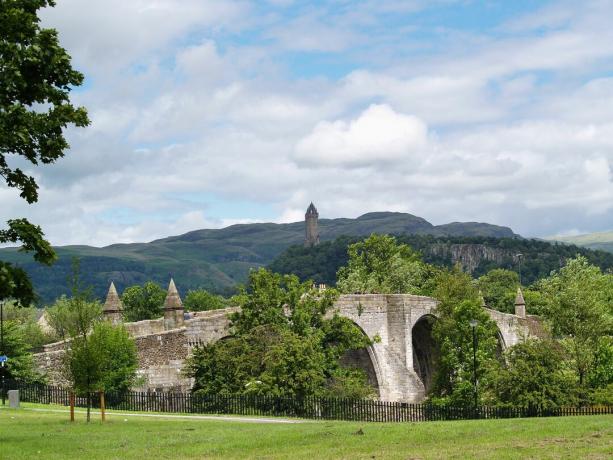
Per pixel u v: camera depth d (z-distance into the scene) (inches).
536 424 1515.7
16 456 1181.1
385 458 1127.0
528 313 6058.1
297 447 1272.1
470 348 3105.3
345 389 2891.2
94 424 1694.1
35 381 2549.2
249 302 2994.6
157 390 2842.0
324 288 3430.1
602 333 3009.4
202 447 1279.5
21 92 1275.8
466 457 1111.0
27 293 1262.3
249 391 2551.7
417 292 5403.5
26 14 1249.4
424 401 3309.5
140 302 5187.0
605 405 2728.8
